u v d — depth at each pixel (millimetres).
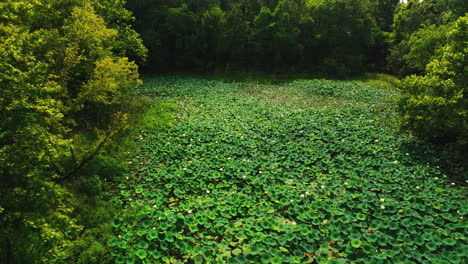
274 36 32312
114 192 8586
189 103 19203
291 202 7945
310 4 34844
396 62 31844
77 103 8906
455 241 6355
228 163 10438
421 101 11344
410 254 6109
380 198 8375
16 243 4715
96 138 11305
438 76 11484
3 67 4457
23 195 4887
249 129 14102
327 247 6414
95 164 9648
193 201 8172
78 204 7594
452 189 8789
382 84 26828
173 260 6121
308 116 15891
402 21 35812
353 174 9742
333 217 7367
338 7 33062
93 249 6203
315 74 32812
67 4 9883
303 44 34781
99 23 9852
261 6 36469
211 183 9086
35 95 4887
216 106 18406
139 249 6281
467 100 10875
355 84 26047
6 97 4582
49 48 7898
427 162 10695
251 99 20344
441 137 12289
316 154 11281
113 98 10516
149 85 25203
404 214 7395
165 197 8562
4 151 4660
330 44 34156
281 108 17766
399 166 10273
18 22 6535
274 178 9578
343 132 13555
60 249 5426
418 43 25141
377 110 17359
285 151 11641
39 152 5047
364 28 34312
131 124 13734
